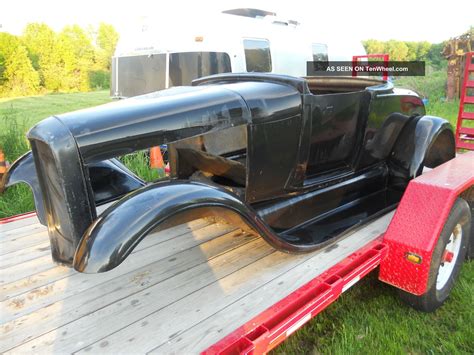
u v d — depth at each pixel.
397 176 3.60
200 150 2.90
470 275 3.26
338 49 9.34
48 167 2.07
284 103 2.56
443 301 2.83
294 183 2.81
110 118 2.09
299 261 2.55
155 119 2.16
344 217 3.11
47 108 12.94
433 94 14.21
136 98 2.53
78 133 1.99
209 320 2.00
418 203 2.55
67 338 1.90
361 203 3.39
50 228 2.26
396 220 2.55
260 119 2.46
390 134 3.48
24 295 2.26
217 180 3.04
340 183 3.22
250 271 2.46
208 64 6.58
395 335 2.61
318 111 2.75
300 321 1.94
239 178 2.85
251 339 1.71
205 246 2.83
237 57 6.83
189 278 2.41
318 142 2.89
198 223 3.21
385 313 2.83
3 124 8.16
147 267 2.56
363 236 2.86
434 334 2.62
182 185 2.06
